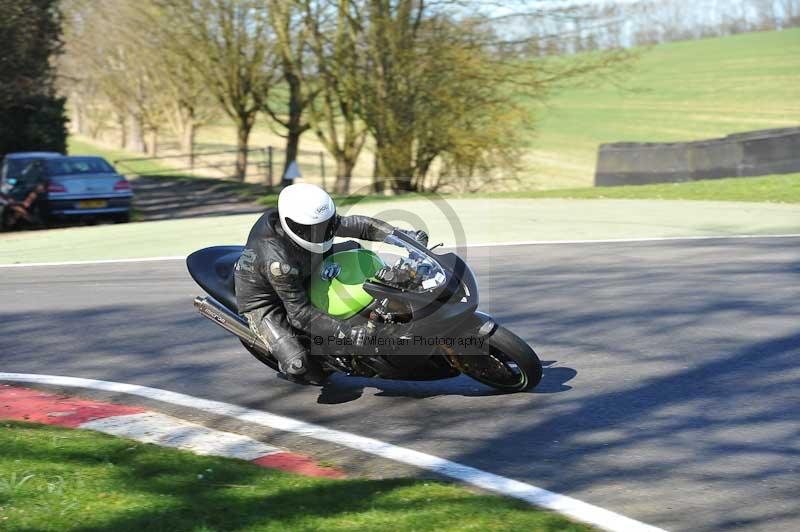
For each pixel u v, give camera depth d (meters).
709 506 6.78
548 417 8.95
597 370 10.45
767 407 8.98
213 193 46.53
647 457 7.81
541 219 24.19
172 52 50.84
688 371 10.26
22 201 31.20
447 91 36.06
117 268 19.72
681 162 34.91
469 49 36.06
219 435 8.80
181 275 18.17
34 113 48.41
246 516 6.51
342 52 37.56
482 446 8.24
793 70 100.62
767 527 6.40
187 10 46.50
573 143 76.94
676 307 13.30
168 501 6.81
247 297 9.38
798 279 14.78
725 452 7.86
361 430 8.83
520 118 36.97
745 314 12.70
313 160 80.94
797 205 24.45
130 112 84.06
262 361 10.94
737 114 81.81
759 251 17.50
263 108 50.47
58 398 10.22
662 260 17.12
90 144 96.44
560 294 14.58
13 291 17.42
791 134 32.72
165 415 9.50
